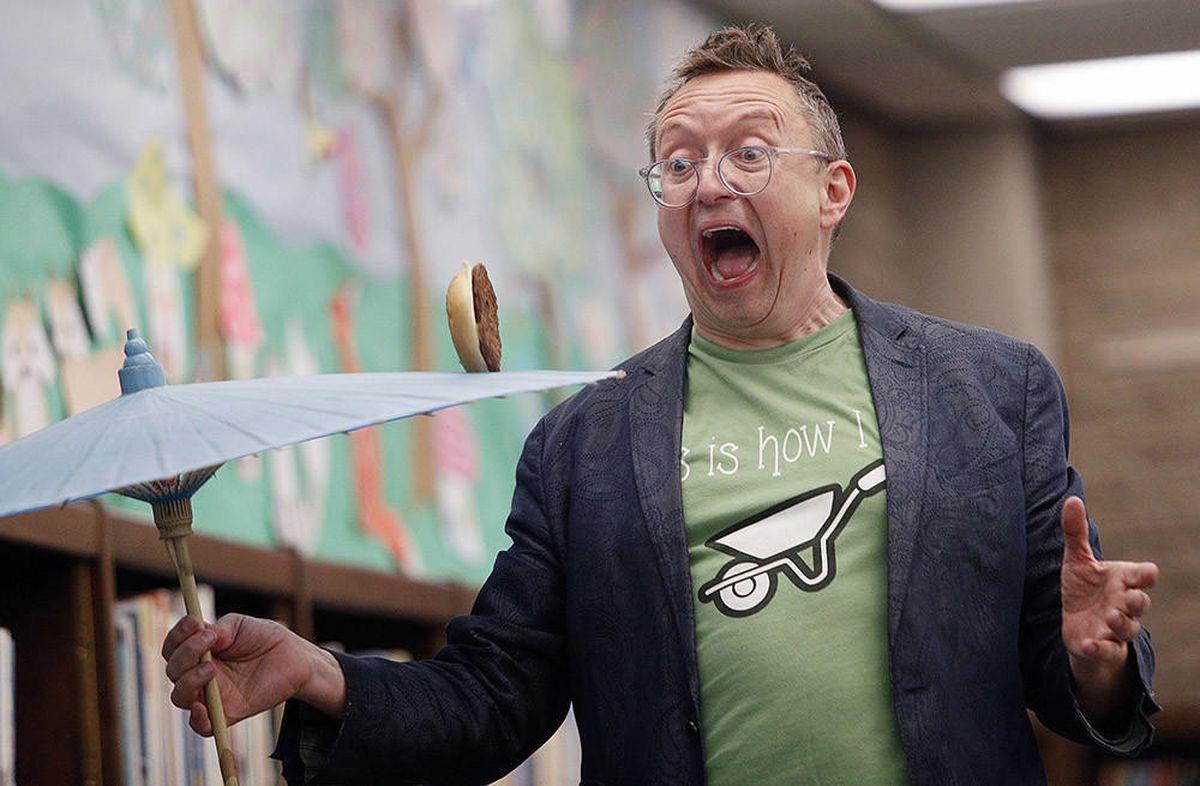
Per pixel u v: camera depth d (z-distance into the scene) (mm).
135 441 1845
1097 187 9305
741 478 2332
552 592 2424
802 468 2320
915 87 8586
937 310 9000
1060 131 9336
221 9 4535
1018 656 2291
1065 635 2146
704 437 2391
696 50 2545
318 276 4797
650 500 2334
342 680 2268
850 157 8641
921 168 9086
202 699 2162
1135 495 9078
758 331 2451
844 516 2273
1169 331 9141
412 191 5277
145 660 3365
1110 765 8195
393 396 1910
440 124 5473
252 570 3762
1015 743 2221
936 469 2275
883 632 2221
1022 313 8922
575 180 6242
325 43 4973
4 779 3051
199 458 1785
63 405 3752
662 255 6766
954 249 9008
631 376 2490
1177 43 8195
